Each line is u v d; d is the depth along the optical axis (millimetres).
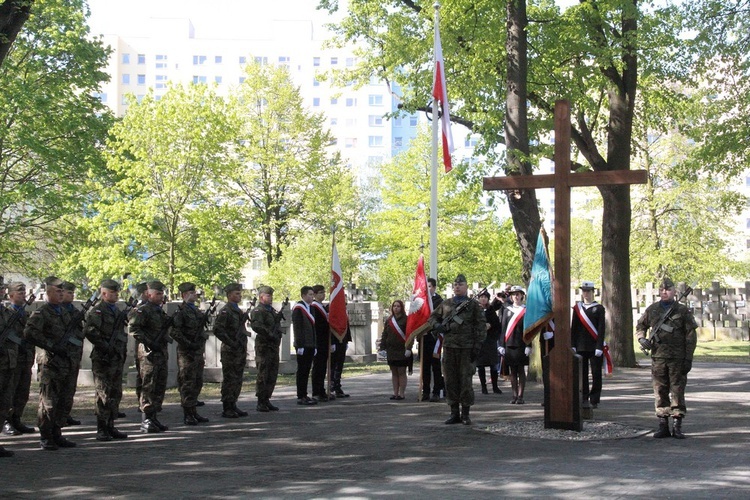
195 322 13078
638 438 11320
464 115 23266
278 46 100938
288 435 11805
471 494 7926
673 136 43500
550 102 23547
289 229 48344
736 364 25641
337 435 11773
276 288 46562
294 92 47688
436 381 16703
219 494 8008
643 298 42812
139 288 15320
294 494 7996
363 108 99938
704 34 25406
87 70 33656
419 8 22609
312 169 46531
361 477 8789
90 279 35500
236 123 36000
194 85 35156
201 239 34656
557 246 11906
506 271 43844
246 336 14523
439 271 43938
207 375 20844
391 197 45031
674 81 25828
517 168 19938
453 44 21469
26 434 12328
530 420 13047
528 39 22484
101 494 8039
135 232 33094
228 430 12367
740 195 31219
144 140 34031
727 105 27359
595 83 22984
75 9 34219
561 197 11914
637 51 22859
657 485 8273
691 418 13406
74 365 11016
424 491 8078
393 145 101312
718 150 26562
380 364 27469
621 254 25062
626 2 20578
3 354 10414
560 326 11867
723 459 9734
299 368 15906
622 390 18297
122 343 11578
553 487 8211
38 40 32719
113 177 34844
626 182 11625
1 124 30656
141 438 11633
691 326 11367
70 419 13070
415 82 23219
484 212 44250
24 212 34531
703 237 46250
